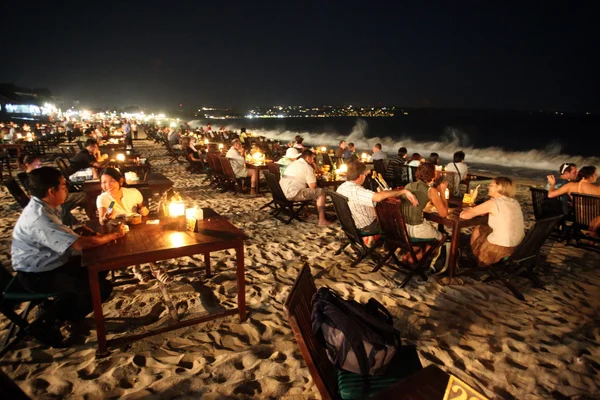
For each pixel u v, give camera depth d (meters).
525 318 3.45
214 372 2.67
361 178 4.57
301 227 6.21
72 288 2.85
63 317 2.94
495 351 2.95
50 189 2.80
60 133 23.12
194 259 4.70
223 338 3.09
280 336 3.12
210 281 4.10
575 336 3.18
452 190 6.42
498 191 3.88
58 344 2.91
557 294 3.95
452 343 3.04
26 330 2.80
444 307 3.63
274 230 6.02
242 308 3.28
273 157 12.22
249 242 5.40
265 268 4.48
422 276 4.12
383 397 1.48
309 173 6.28
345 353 1.95
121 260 2.65
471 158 22.22
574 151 32.09
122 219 3.25
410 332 3.20
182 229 3.26
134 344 2.98
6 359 2.79
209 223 3.51
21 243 2.78
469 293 3.92
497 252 3.86
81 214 6.99
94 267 2.57
